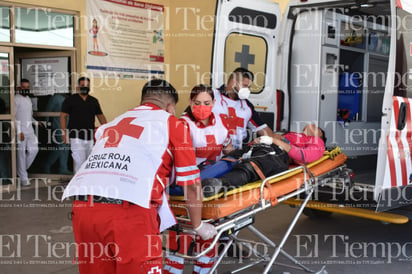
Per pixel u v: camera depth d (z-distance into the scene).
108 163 2.11
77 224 2.15
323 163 3.64
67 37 7.39
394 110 3.62
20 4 6.80
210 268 2.75
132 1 8.03
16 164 7.09
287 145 3.41
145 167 2.07
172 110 2.39
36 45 7.06
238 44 4.41
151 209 2.09
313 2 4.54
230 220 2.49
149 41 8.38
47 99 7.57
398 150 3.69
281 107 4.86
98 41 7.61
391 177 3.62
